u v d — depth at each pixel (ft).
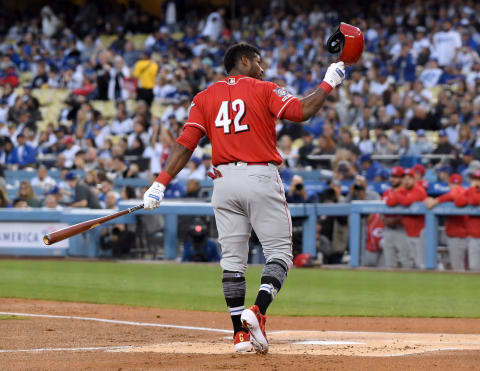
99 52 304.50
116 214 61.82
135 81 276.00
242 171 59.41
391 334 76.69
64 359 57.41
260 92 59.67
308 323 87.61
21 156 249.55
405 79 250.98
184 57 297.94
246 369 51.29
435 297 115.44
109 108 278.05
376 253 168.25
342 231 174.60
